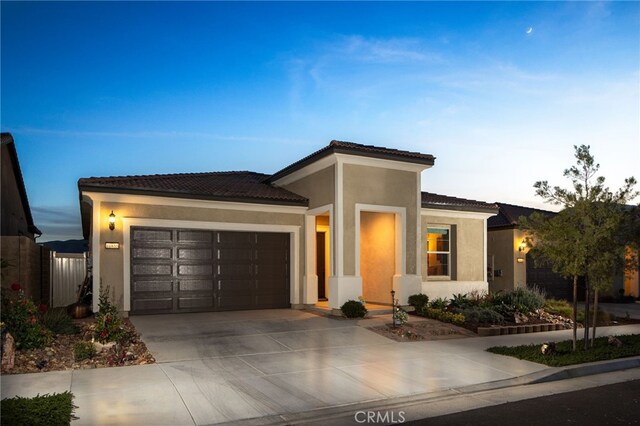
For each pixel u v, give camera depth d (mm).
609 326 14070
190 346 9711
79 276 16500
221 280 14484
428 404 6730
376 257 15930
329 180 14320
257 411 6215
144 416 5938
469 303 14609
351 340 10602
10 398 6352
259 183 17984
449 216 17969
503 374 8195
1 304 9445
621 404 6758
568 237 9523
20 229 21234
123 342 9484
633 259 9734
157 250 13711
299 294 15328
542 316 13977
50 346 9070
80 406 6238
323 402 6617
